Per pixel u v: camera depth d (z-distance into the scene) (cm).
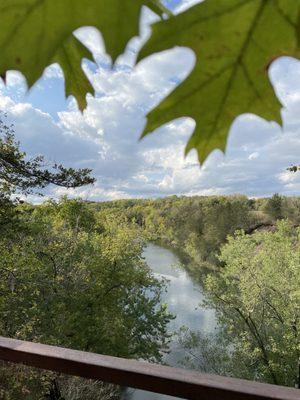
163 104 35
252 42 33
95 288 1303
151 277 1614
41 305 1063
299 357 1270
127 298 1484
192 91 35
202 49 33
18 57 31
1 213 876
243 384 110
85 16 30
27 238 1092
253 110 35
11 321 956
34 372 663
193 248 3334
